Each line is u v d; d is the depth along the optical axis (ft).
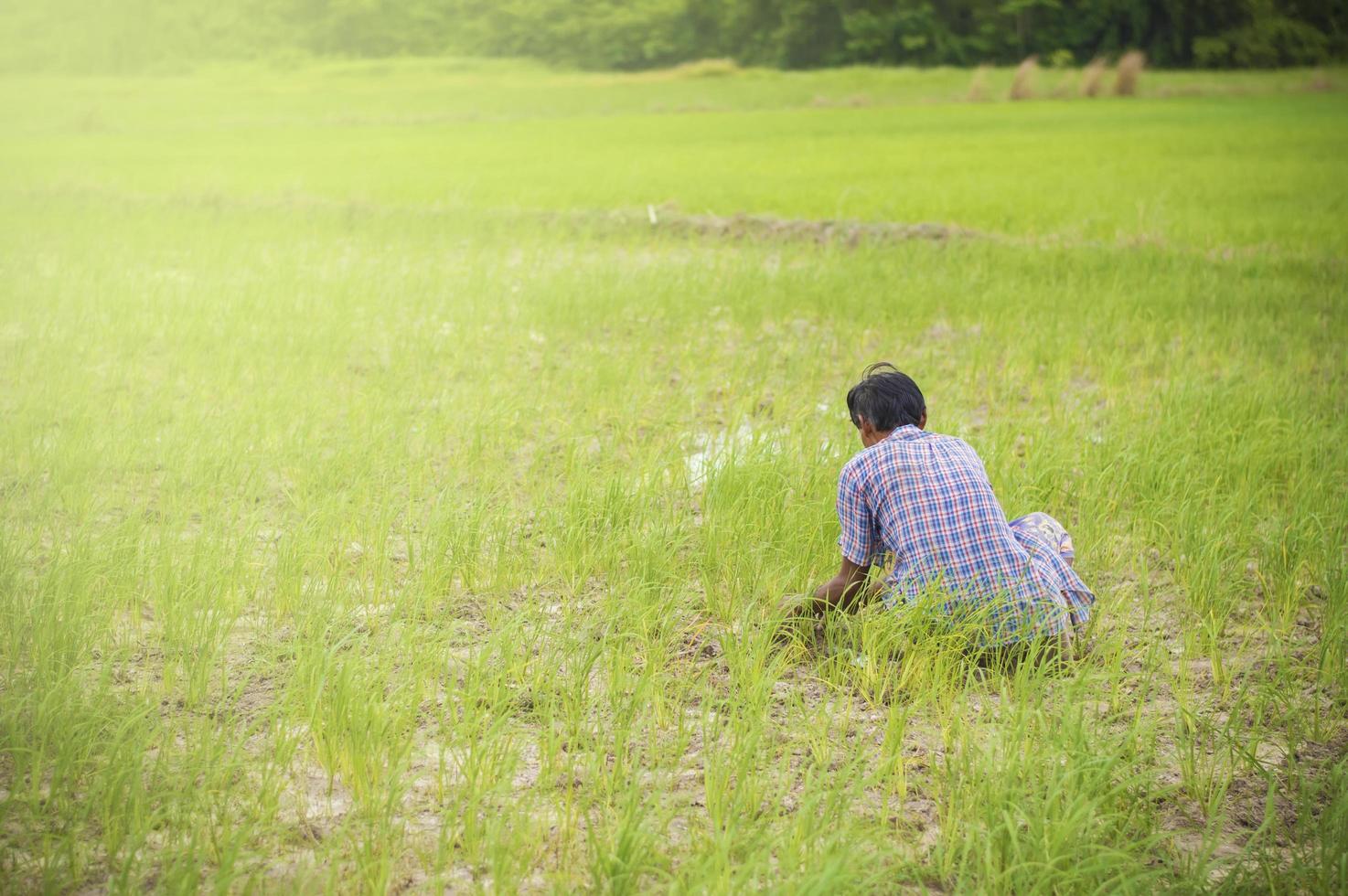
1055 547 14.51
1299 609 15.26
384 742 11.50
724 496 17.38
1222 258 41.27
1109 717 12.58
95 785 10.24
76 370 25.36
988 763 11.07
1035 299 34.32
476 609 15.02
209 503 17.69
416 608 13.75
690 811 10.45
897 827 10.59
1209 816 10.72
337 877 9.53
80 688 11.78
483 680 12.88
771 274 37.70
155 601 14.37
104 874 9.53
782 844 9.77
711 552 15.81
